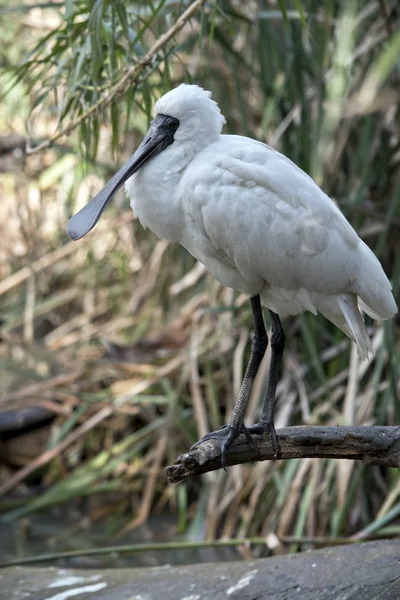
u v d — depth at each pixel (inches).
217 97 430.9
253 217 245.1
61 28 315.9
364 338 249.6
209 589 258.8
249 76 426.3
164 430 426.3
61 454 448.1
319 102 361.4
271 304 262.1
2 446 453.7
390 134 398.3
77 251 550.9
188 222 253.8
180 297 489.7
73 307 571.5
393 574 245.0
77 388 465.4
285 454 238.7
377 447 236.5
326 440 237.0
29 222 533.3
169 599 258.5
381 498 383.6
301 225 244.5
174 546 331.3
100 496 438.3
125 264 526.6
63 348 523.5
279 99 392.2
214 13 284.4
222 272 259.1
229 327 426.0
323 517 367.2
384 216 390.0
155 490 431.8
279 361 255.3
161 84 305.3
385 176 400.8
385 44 369.7
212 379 418.6
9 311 568.1
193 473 230.5
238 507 386.0
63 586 276.8
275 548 365.7
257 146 252.7
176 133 253.0
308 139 377.1
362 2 379.6
